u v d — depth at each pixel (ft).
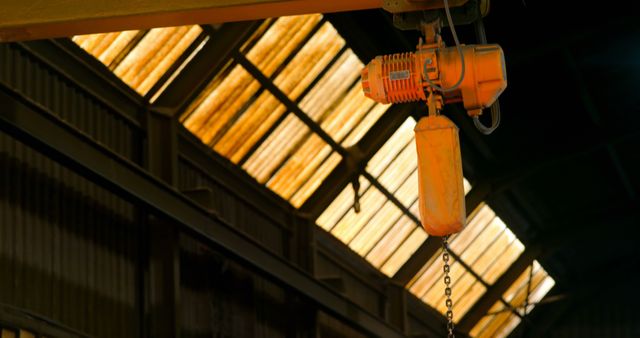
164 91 82.94
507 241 145.89
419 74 41.09
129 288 78.18
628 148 136.15
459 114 116.67
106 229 76.38
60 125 64.44
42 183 69.77
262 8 47.57
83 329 72.18
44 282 68.74
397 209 119.03
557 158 127.34
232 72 87.71
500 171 128.77
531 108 121.90
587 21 107.96
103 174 68.80
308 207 106.83
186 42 80.94
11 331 63.05
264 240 100.48
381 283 126.93
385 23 97.45
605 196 148.46
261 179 100.48
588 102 120.98
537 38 110.01
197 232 80.23
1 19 49.44
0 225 65.31
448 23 42.39
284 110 95.45
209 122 90.12
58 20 49.06
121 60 79.20
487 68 40.50
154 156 82.23
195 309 86.89
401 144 110.42
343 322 109.19
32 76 69.72
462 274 142.72
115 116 79.00
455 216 39.88
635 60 114.62
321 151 102.94
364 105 101.76
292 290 96.73
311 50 92.53
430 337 143.23
